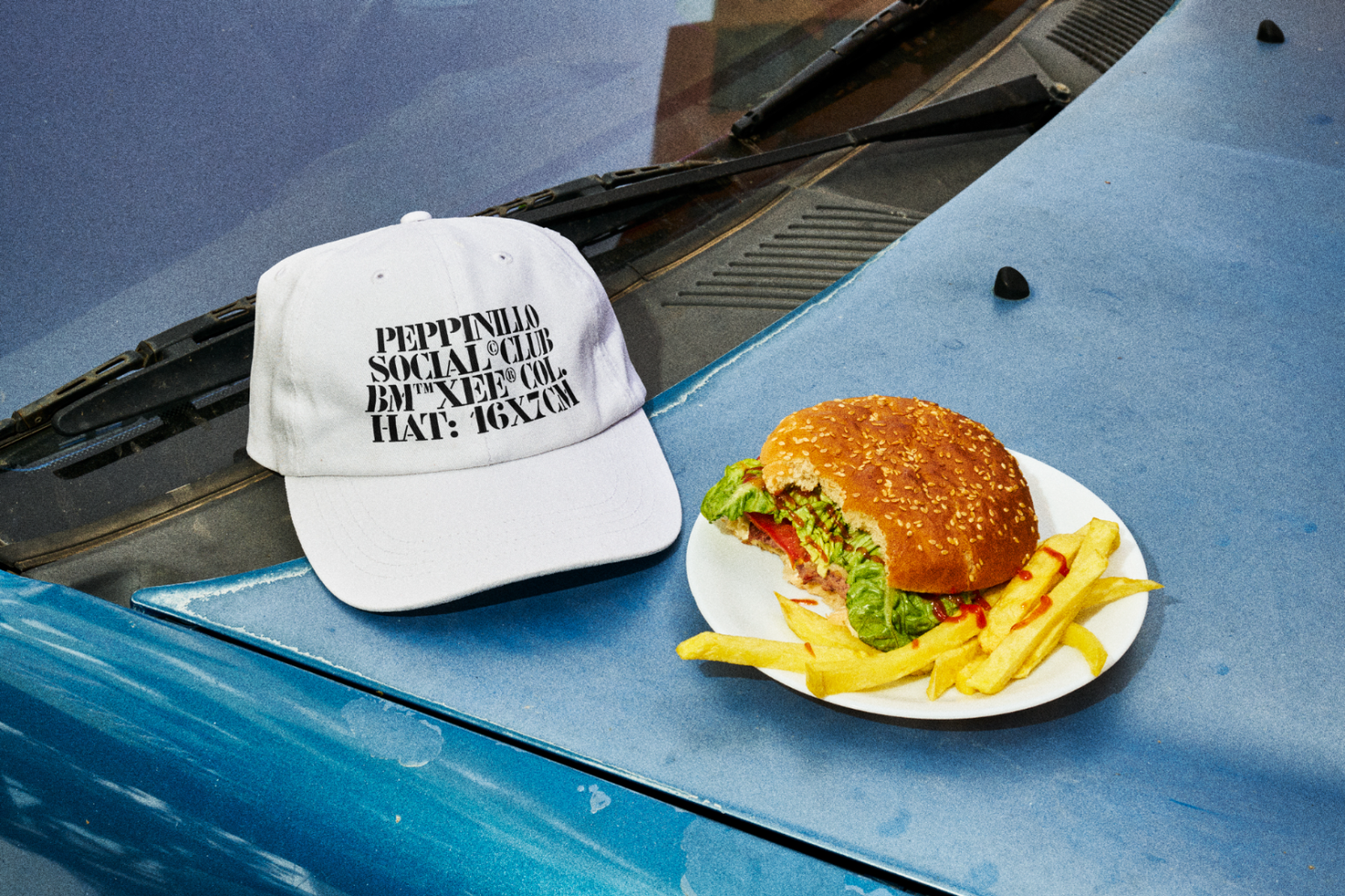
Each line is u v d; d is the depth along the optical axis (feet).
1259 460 4.85
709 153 6.93
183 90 5.34
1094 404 5.24
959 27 8.63
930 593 3.78
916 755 3.58
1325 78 8.39
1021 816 3.35
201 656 3.93
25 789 3.69
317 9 5.77
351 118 5.80
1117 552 4.16
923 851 3.24
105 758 3.61
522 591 4.45
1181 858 3.21
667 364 5.72
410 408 4.68
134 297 5.14
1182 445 4.96
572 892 2.99
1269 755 3.55
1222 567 4.30
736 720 3.74
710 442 5.17
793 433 4.16
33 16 5.00
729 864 3.07
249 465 5.06
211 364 5.09
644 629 4.21
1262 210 6.79
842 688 3.54
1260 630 4.02
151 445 5.05
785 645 3.71
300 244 5.57
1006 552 3.84
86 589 4.45
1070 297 6.03
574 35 6.63
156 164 5.27
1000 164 7.38
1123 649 3.69
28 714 3.76
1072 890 3.12
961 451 4.11
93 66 5.13
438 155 5.99
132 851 3.55
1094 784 3.45
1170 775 3.49
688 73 7.09
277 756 3.49
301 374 4.67
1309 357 5.51
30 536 4.60
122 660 3.88
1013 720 3.70
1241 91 8.20
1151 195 6.96
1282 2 9.67
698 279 6.31
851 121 7.51
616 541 4.51
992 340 5.72
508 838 3.15
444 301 4.75
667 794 3.48
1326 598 4.15
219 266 5.37
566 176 6.34
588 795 3.31
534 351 4.90
